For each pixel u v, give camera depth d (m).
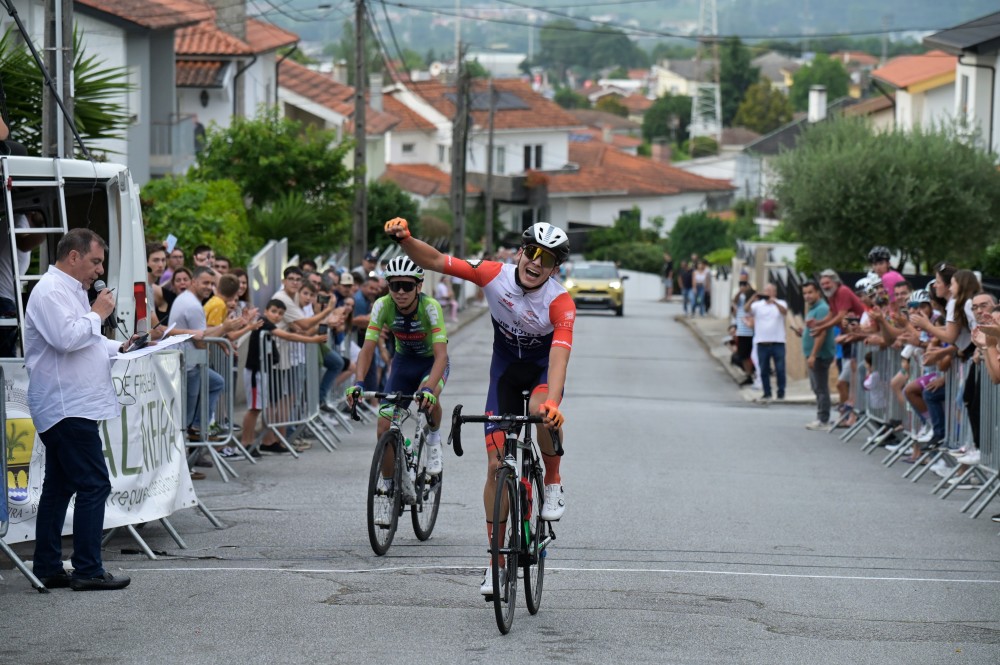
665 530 18.84
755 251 66.81
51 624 12.80
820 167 52.56
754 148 164.62
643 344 64.44
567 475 24.22
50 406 14.00
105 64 52.69
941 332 23.11
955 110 72.12
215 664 11.49
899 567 16.50
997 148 59.25
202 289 24.73
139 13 55.41
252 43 73.25
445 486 22.77
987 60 64.44
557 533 18.41
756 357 40.94
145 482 16.59
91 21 51.72
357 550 16.94
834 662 11.98
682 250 131.25
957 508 21.47
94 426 14.12
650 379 48.53
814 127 57.47
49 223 19.33
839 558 17.05
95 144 34.94
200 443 22.06
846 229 52.56
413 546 17.36
